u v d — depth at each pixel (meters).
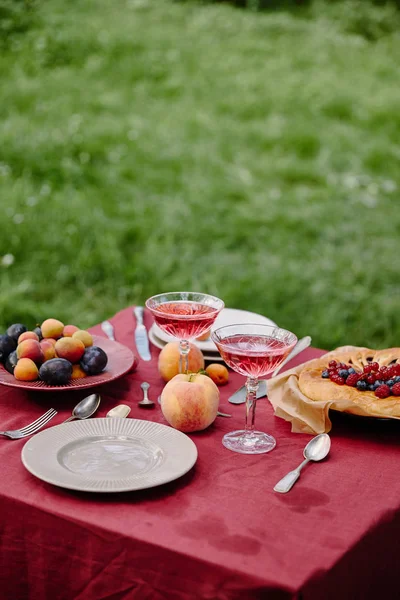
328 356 1.76
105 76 7.83
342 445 1.47
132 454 1.35
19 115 6.61
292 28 10.23
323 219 5.45
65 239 4.83
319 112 7.67
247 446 1.43
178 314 1.54
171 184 5.79
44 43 8.00
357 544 1.15
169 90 7.74
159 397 1.65
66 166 5.73
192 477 1.32
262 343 1.44
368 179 6.24
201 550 1.10
